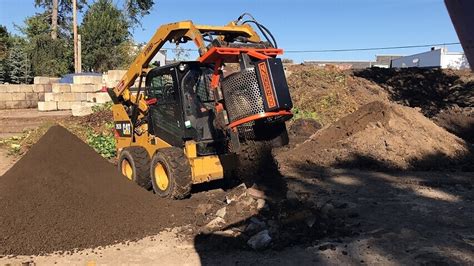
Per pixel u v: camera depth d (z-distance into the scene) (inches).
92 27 1553.9
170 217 267.3
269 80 248.4
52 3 1884.8
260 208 254.2
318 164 422.3
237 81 259.4
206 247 225.5
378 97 812.6
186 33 308.2
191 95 307.6
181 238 239.3
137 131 359.3
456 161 428.5
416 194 324.2
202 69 313.7
